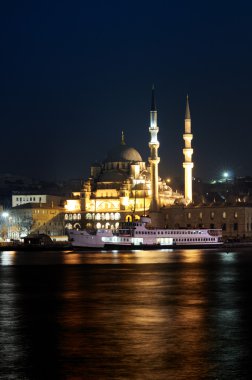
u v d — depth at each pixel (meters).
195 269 172.12
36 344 69.00
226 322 81.75
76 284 131.00
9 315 88.06
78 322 82.06
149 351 65.56
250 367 59.41
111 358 62.81
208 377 56.28
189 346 67.62
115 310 92.19
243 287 124.06
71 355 64.06
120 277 147.00
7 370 58.75
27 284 131.88
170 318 85.00
